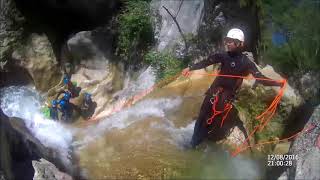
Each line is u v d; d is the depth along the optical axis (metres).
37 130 4.41
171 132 4.12
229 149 3.52
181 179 3.40
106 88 5.82
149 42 5.86
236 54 3.29
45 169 2.83
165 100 4.64
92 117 5.41
